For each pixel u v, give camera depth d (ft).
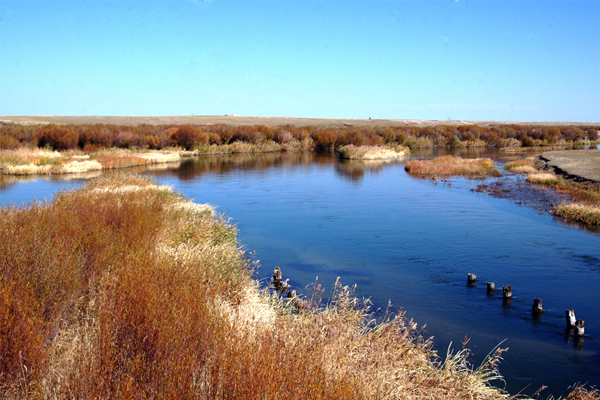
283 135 209.87
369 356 15.76
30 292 14.80
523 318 25.71
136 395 9.85
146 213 31.60
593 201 62.85
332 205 65.21
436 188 83.97
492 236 45.93
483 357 21.12
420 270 34.42
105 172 104.32
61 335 13.83
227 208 62.34
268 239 44.16
